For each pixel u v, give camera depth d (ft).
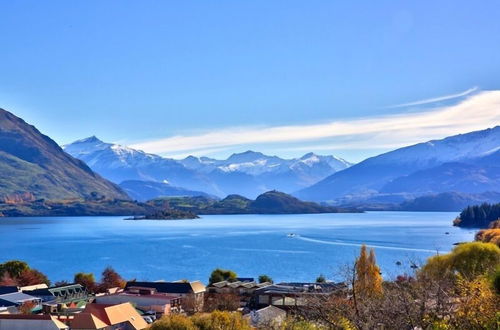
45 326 365.81
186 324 316.81
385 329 92.38
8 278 634.02
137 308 513.04
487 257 326.65
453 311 99.66
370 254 301.63
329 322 99.19
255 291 531.09
